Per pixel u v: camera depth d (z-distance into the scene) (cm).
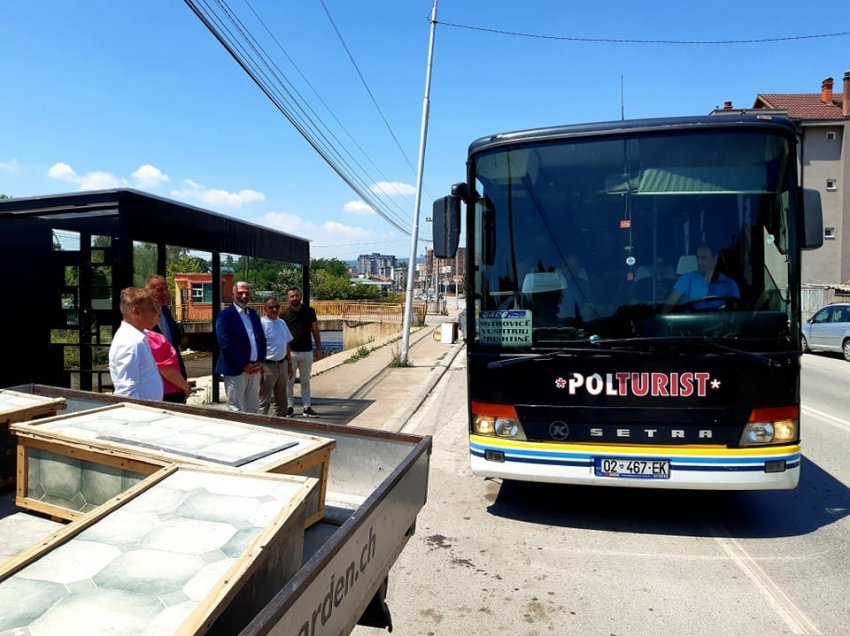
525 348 484
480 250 505
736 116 480
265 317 803
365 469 313
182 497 201
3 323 771
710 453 453
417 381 1346
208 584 153
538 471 480
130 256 731
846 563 434
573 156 493
